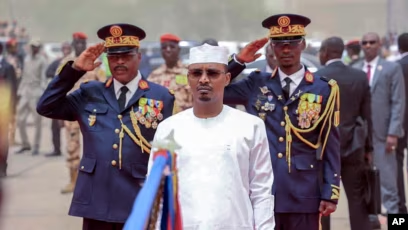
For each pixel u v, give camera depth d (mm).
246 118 8734
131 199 10414
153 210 7332
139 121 10609
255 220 8633
